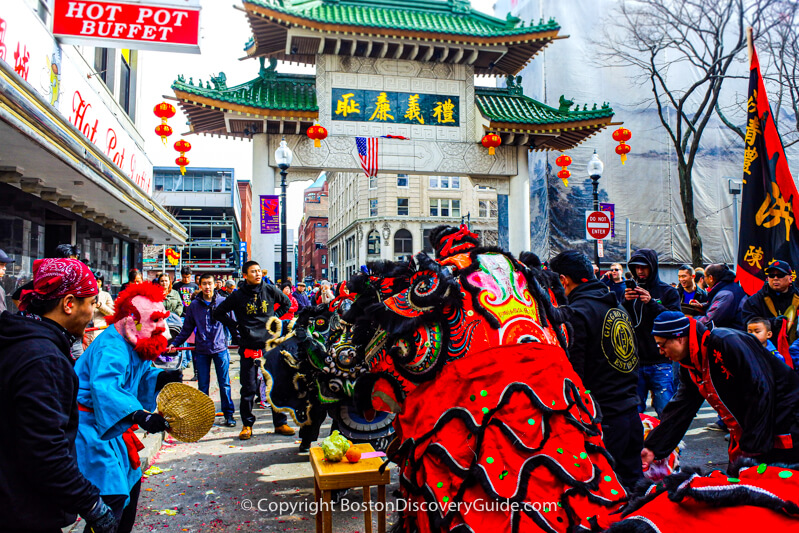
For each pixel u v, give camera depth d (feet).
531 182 80.18
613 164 77.25
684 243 79.56
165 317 9.34
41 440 5.76
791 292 15.40
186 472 15.69
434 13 51.01
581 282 10.92
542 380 7.04
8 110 14.05
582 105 76.43
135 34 22.24
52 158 20.03
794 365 13.25
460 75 49.34
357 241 143.13
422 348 7.42
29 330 6.16
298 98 46.26
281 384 14.52
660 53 79.46
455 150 48.85
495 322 7.32
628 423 9.84
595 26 76.43
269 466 16.24
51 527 5.98
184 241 52.54
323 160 46.11
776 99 79.10
